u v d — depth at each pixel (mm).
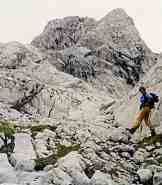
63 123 21109
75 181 14047
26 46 44688
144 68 53906
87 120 22844
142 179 14375
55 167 14852
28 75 38688
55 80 40250
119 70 51781
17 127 19891
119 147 17266
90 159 15648
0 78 35469
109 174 14617
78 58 50656
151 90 20766
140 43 55625
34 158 15938
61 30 59250
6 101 33781
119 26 57125
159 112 18734
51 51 53938
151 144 17406
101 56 52250
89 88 41531
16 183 13758
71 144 17781
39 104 34719
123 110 21719
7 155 15977
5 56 39688
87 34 56312
